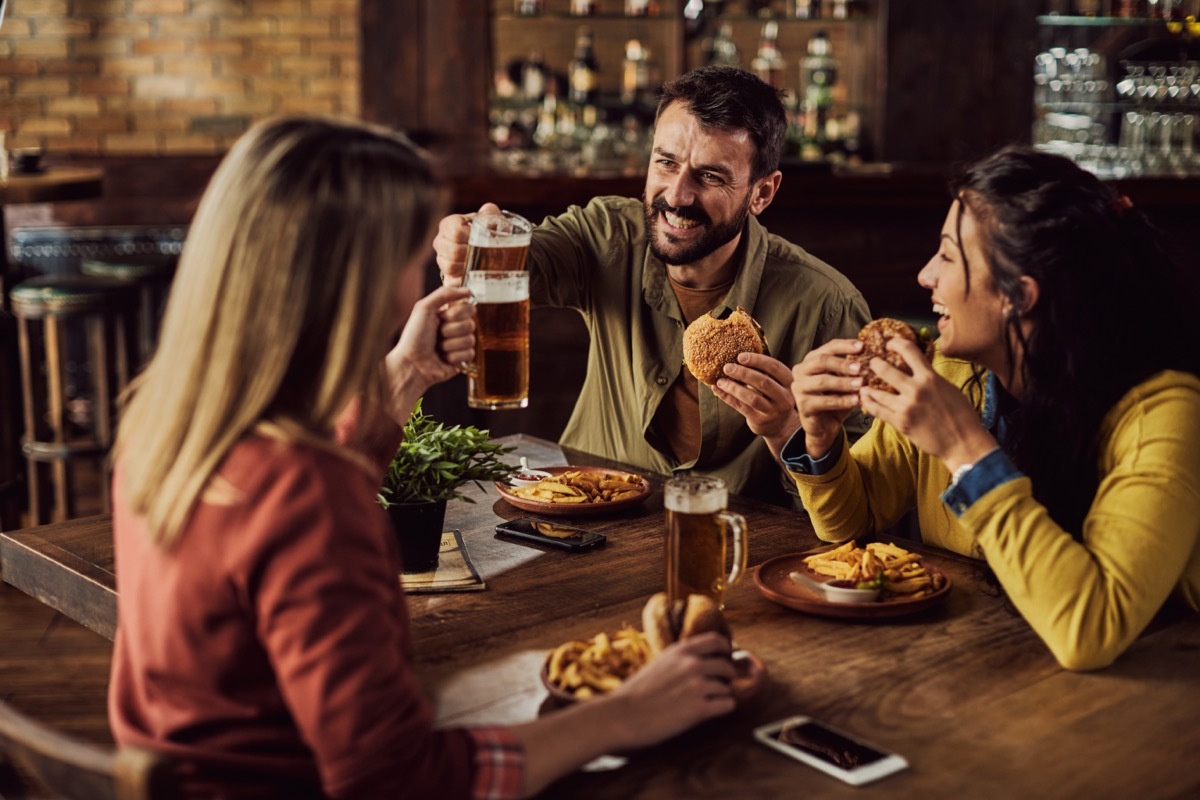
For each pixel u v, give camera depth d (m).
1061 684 1.27
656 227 2.15
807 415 1.63
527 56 6.00
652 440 2.30
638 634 1.26
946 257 1.48
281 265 0.97
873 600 1.45
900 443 1.77
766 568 1.59
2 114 5.62
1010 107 4.94
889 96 4.87
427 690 1.26
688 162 2.07
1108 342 1.44
